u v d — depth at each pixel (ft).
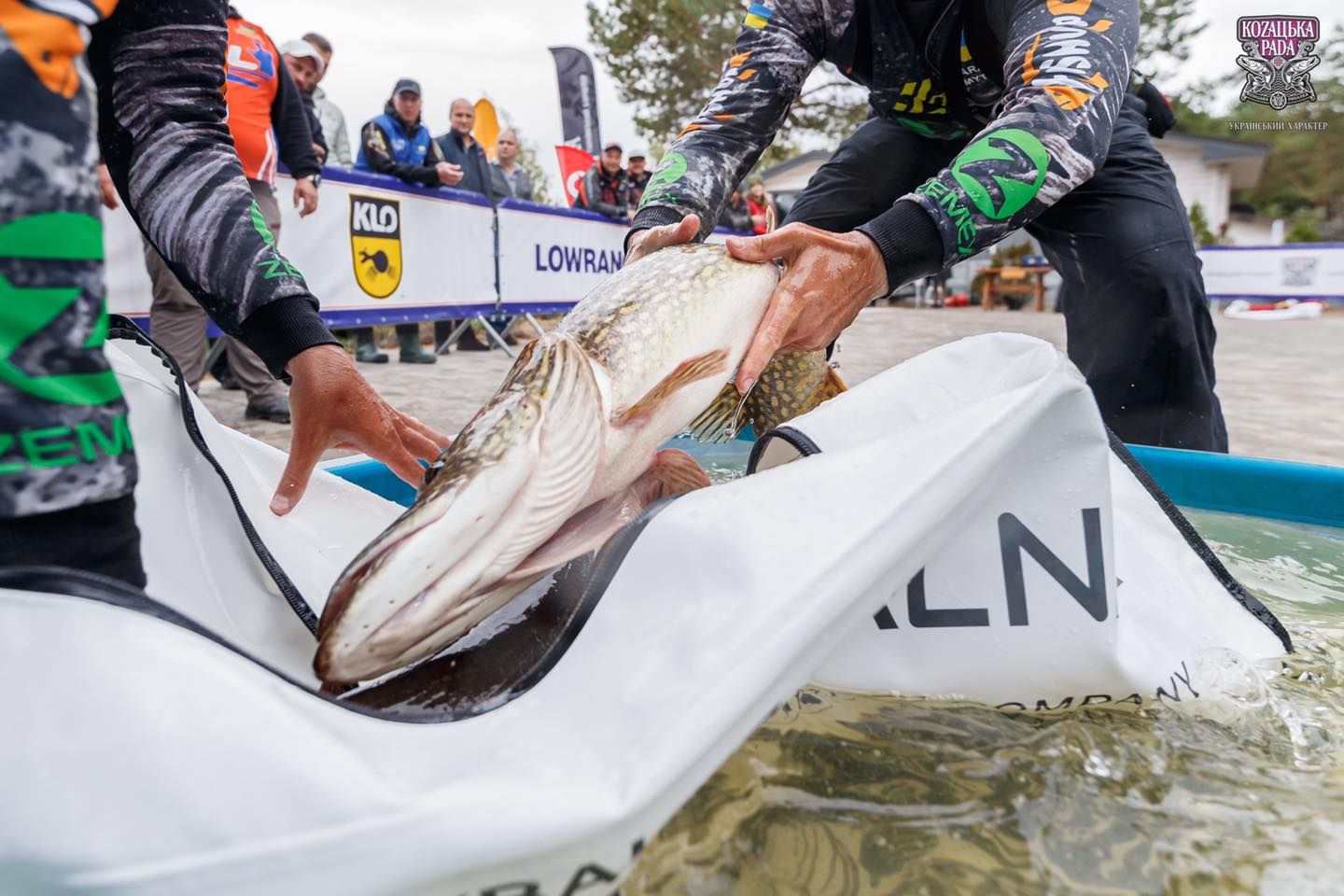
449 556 3.03
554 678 2.59
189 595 3.51
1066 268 8.50
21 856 1.82
